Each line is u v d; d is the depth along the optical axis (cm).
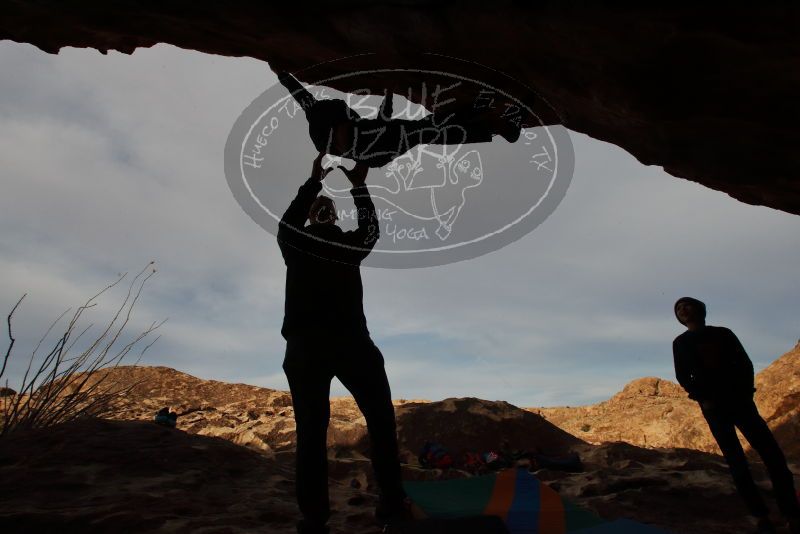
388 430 250
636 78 219
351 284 248
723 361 352
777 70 197
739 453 340
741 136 246
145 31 293
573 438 627
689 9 179
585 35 203
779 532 334
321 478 231
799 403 729
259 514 283
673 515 355
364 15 240
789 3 167
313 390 236
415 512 262
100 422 415
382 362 251
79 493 297
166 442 386
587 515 289
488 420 614
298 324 241
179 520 264
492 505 301
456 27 225
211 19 270
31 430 396
